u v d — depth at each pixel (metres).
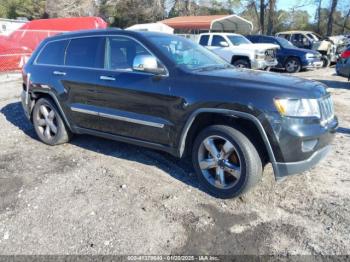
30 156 5.07
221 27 28.12
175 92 3.85
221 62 4.69
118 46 4.50
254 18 42.66
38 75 5.36
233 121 3.70
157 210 3.56
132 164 4.68
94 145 5.45
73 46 5.04
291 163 3.41
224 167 3.70
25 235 3.21
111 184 4.12
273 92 3.38
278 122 3.33
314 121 3.44
